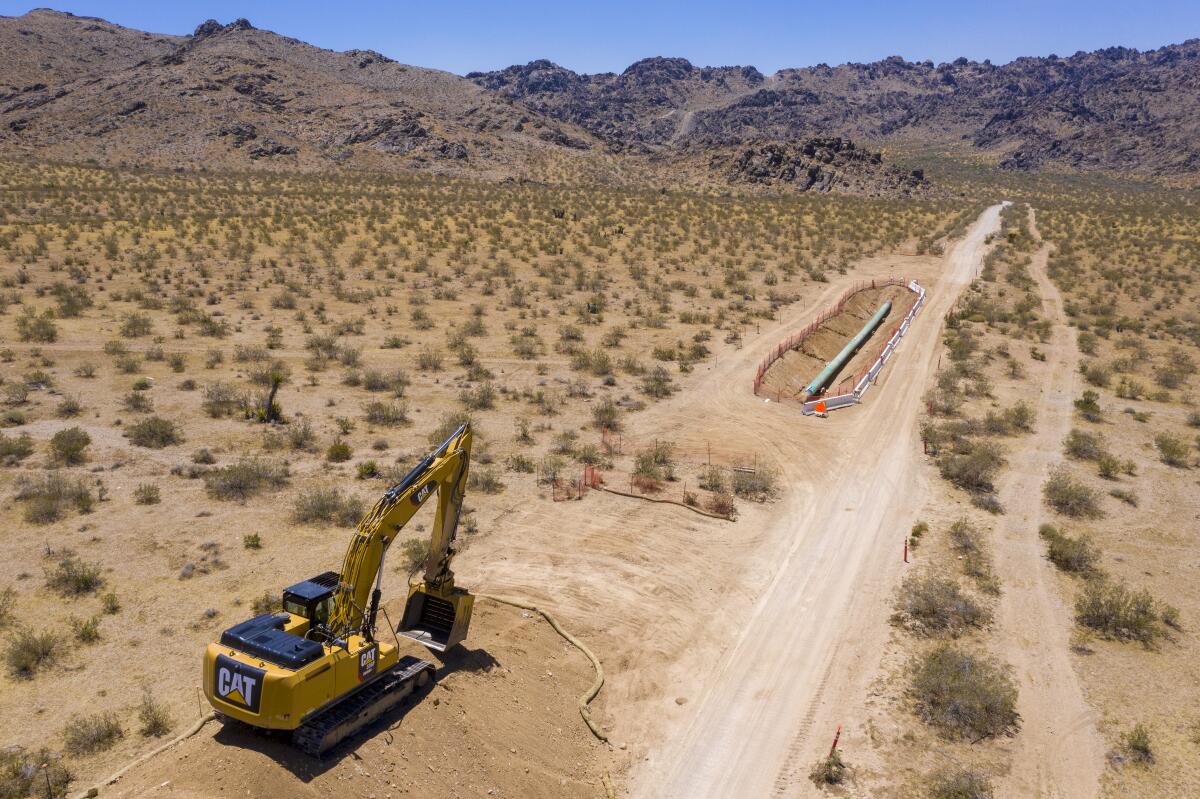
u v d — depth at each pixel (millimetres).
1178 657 22406
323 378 44625
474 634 21672
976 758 18344
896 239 105062
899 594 25531
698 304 67438
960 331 61875
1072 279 82875
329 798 14438
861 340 61406
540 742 18125
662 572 26406
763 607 24750
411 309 61406
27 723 17484
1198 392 49406
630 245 90062
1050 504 32844
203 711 17953
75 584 22766
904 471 36094
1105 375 50938
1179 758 18359
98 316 54750
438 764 16234
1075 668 21812
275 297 62500
